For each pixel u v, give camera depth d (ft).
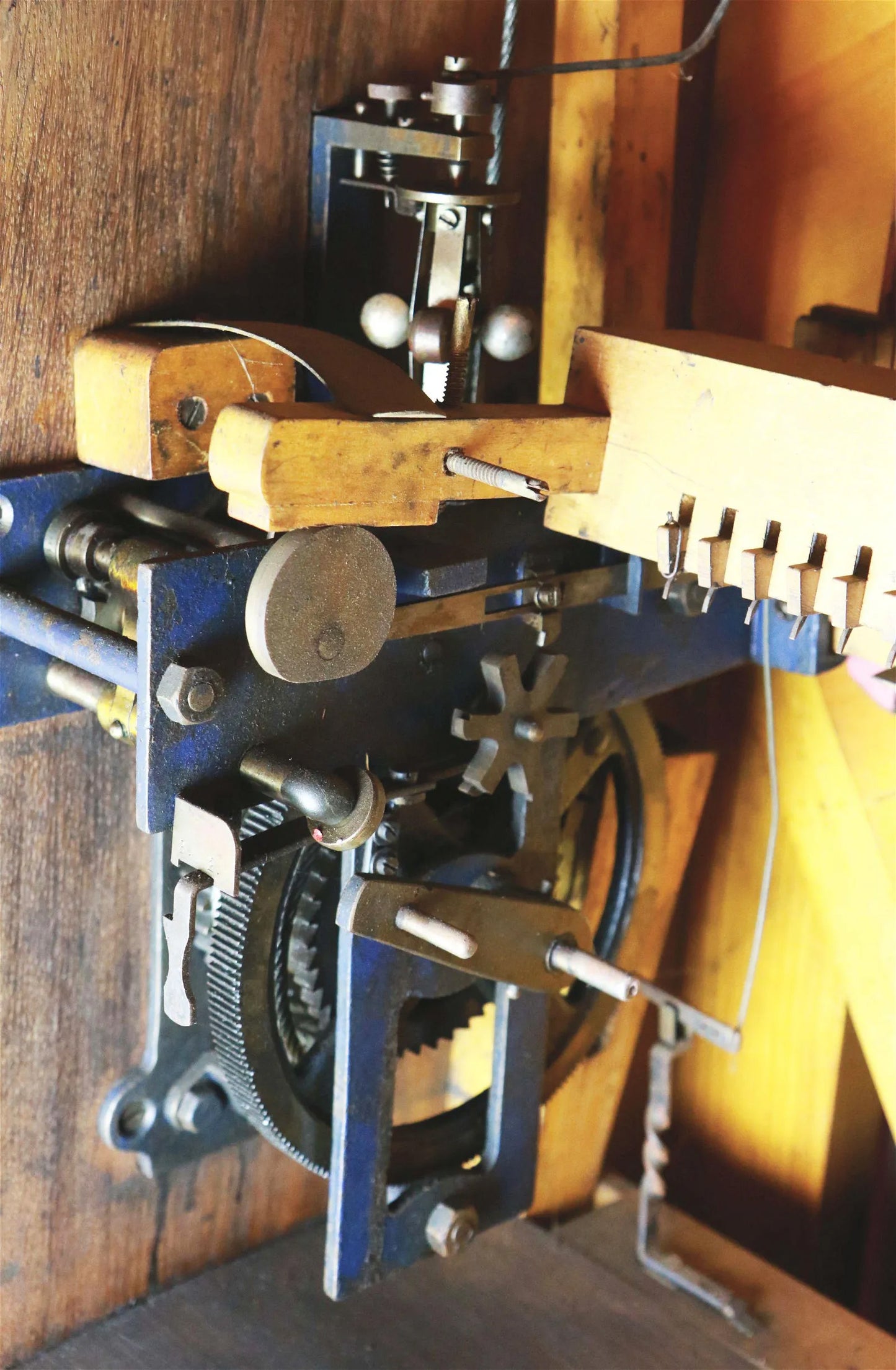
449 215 3.19
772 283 4.10
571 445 2.98
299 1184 4.55
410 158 3.55
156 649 2.64
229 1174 4.32
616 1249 4.64
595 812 4.18
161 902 3.73
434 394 3.25
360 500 2.61
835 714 4.19
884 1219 5.19
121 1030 3.90
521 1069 3.59
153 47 3.10
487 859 3.40
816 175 3.93
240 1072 3.48
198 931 3.75
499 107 3.47
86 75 3.03
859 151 3.82
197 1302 4.23
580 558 3.44
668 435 2.95
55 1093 3.81
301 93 3.37
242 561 2.71
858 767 4.18
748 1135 5.26
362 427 2.55
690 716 4.91
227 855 2.69
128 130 3.13
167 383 3.04
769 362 2.85
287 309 3.54
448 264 3.22
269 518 2.49
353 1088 3.22
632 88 3.82
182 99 3.18
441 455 2.71
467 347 3.11
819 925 4.81
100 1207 4.02
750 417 2.81
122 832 3.74
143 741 2.70
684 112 4.08
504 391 4.03
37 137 3.00
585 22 3.78
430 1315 4.25
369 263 3.59
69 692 3.28
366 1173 3.31
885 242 3.80
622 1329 4.26
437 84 3.15
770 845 4.15
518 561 3.29
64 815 3.60
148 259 3.26
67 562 3.24
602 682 3.63
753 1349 4.23
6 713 3.34
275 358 3.21
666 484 2.97
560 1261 4.55
